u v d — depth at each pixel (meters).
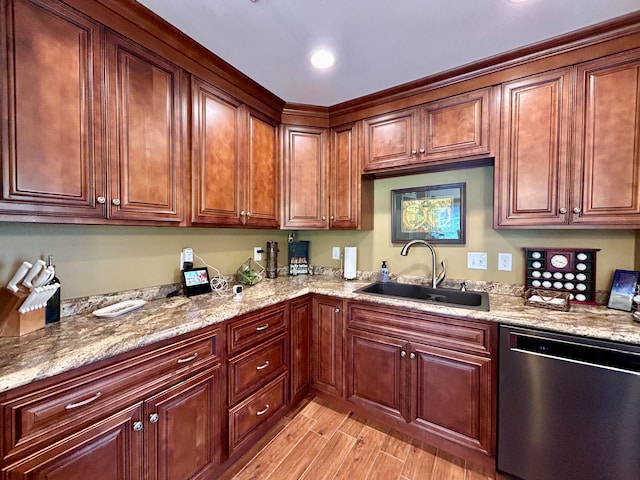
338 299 2.01
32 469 0.86
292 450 1.67
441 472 1.51
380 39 1.48
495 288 1.94
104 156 1.24
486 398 1.49
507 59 1.60
